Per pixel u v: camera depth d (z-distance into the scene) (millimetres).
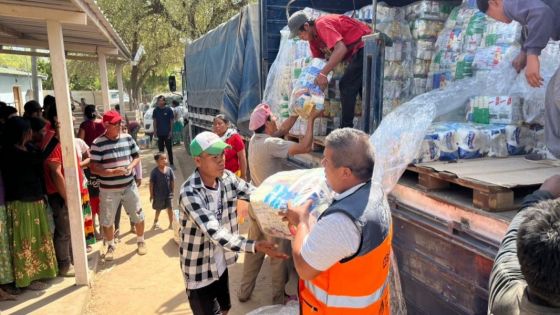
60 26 3994
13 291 4133
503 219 2086
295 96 3830
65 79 4023
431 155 2828
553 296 1129
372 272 1738
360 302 1758
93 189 5652
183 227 2691
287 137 4773
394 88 3895
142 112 24266
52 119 5203
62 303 3996
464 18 3605
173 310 4086
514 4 2574
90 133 6238
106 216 5141
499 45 3254
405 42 3941
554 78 2512
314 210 2410
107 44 7766
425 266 2547
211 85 8914
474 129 2918
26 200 4016
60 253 4500
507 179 2328
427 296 2547
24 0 3609
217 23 17266
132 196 5258
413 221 2605
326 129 4293
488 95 3209
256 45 6617
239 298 4137
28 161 3992
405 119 2859
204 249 2721
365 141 1772
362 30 3895
